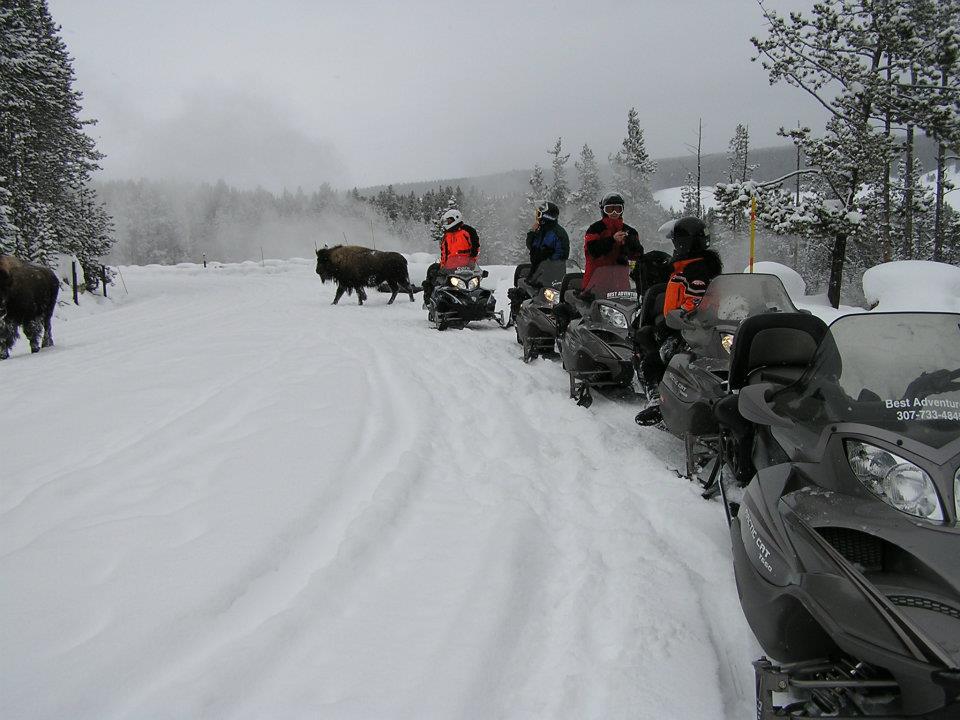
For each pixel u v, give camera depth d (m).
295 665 2.65
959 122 17.48
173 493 4.28
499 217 71.00
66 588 3.17
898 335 2.99
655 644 2.84
